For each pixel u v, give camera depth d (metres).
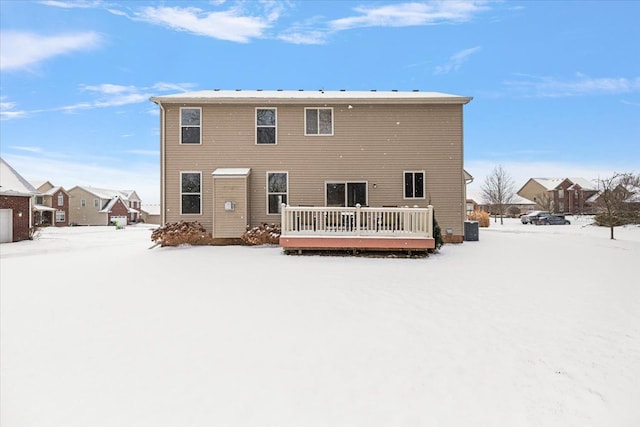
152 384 3.36
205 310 5.49
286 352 4.02
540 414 2.88
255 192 13.54
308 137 13.59
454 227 13.52
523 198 59.31
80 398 3.13
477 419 2.83
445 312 5.38
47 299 6.12
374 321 5.01
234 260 9.98
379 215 11.01
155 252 11.81
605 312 5.32
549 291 6.54
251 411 2.95
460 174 13.45
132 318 5.14
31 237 18.95
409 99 13.23
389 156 13.54
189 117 13.61
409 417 2.86
